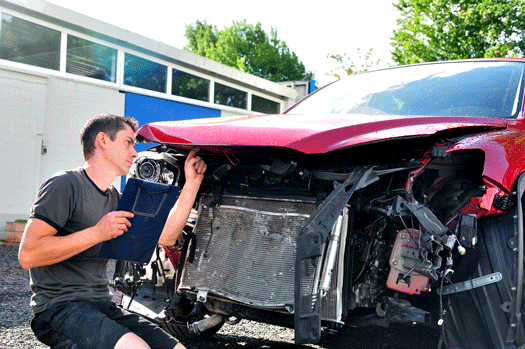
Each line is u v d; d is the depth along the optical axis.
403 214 2.62
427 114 3.54
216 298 2.79
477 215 2.75
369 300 2.79
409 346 3.22
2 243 8.86
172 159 2.98
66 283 2.20
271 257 2.68
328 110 4.04
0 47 9.29
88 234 2.08
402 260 2.62
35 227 2.06
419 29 24.16
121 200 2.18
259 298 2.62
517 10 22.48
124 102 11.78
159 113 12.75
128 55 11.90
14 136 9.39
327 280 2.48
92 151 2.29
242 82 15.57
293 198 2.72
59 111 10.34
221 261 2.82
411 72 4.23
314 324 2.28
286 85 19.16
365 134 2.56
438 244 2.55
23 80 9.51
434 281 2.72
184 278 2.91
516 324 2.66
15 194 9.45
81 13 10.43
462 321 2.74
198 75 14.09
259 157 2.88
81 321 2.05
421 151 2.75
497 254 2.72
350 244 2.62
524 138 3.08
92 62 11.06
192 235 2.95
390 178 2.83
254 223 2.79
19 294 4.96
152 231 2.23
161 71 12.91
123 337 2.00
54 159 10.25
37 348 3.39
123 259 2.19
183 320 3.19
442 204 3.01
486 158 2.78
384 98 3.91
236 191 2.92
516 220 2.76
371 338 3.51
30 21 9.75
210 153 2.90
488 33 22.73
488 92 3.59
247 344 3.60
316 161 2.73
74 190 2.18
